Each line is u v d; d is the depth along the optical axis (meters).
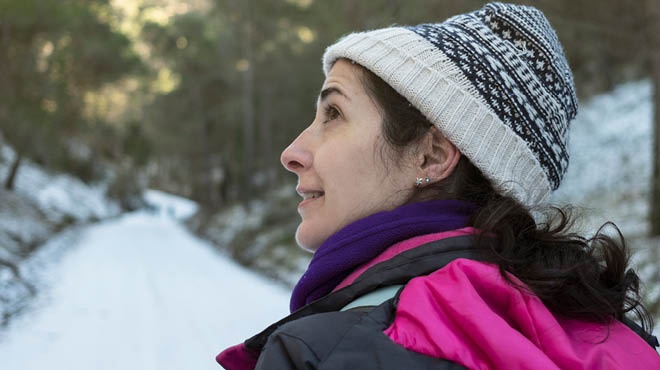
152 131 37.91
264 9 27.16
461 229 0.65
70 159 36.72
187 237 32.62
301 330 0.53
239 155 34.84
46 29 14.59
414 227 0.65
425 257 0.61
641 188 11.34
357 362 0.50
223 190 39.69
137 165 54.72
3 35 13.78
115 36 19.84
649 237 8.34
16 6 12.92
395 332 0.53
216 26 32.41
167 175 67.12
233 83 32.03
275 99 29.31
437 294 0.55
